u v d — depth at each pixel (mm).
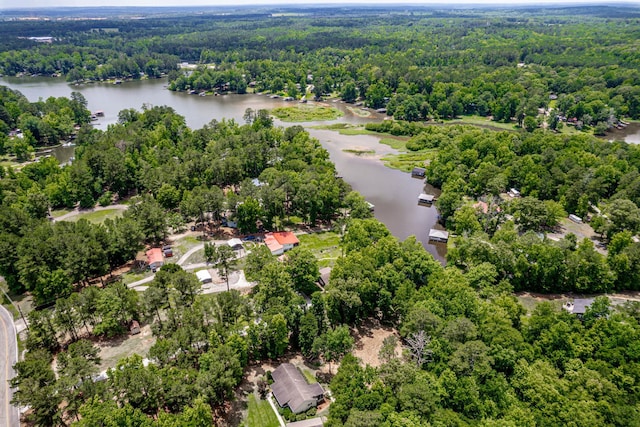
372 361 90688
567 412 69688
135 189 177250
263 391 80812
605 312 92000
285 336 88062
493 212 145625
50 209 157875
